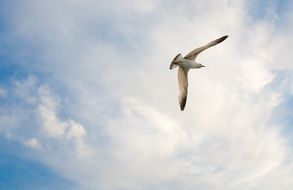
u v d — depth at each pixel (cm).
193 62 1180
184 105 1235
